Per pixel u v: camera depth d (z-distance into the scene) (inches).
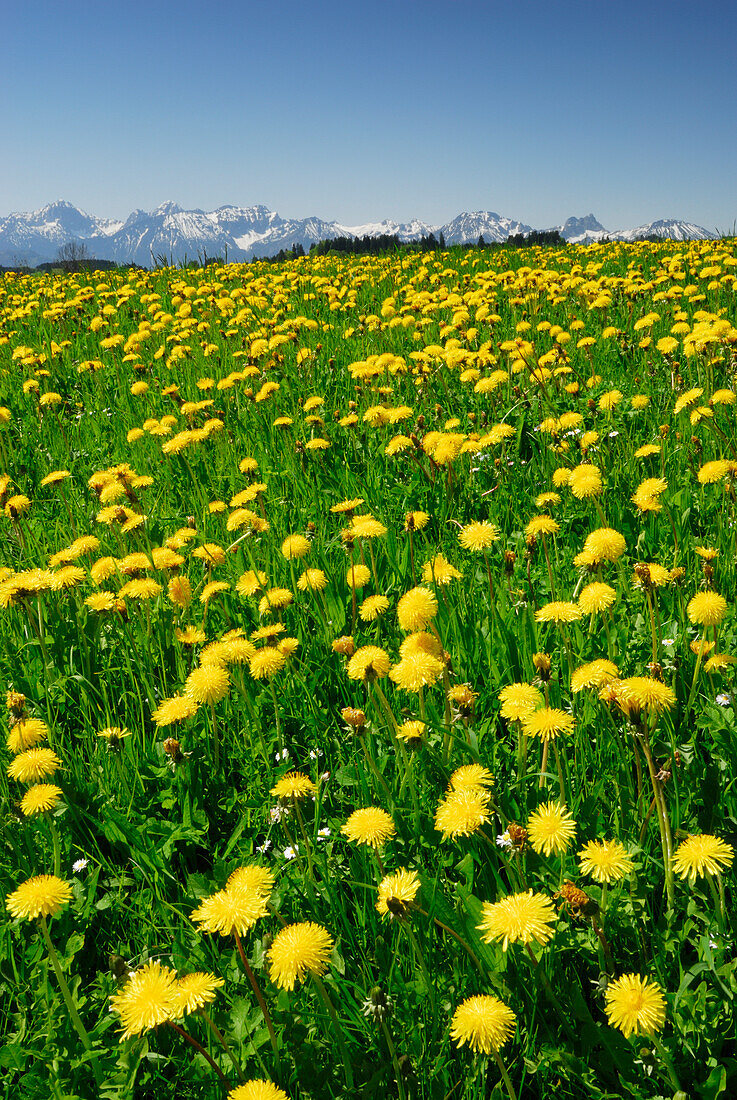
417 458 199.8
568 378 268.2
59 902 74.1
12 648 149.7
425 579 125.4
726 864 71.4
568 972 78.5
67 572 138.6
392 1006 74.5
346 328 394.9
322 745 118.2
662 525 167.3
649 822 91.3
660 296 347.9
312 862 91.4
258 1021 74.8
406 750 103.3
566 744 107.8
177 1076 73.7
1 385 359.3
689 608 110.0
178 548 169.2
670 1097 67.6
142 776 114.2
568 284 396.8
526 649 127.2
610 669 94.6
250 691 131.8
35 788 91.7
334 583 153.6
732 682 112.2
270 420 274.4
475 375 255.3
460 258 699.4
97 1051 73.0
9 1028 82.1
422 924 81.9
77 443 281.6
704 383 242.8
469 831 76.4
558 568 155.2
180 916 90.3
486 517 188.1
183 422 280.5
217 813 110.3
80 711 132.3
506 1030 61.3
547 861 85.5
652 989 64.5
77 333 466.6
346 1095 69.3
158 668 142.7
